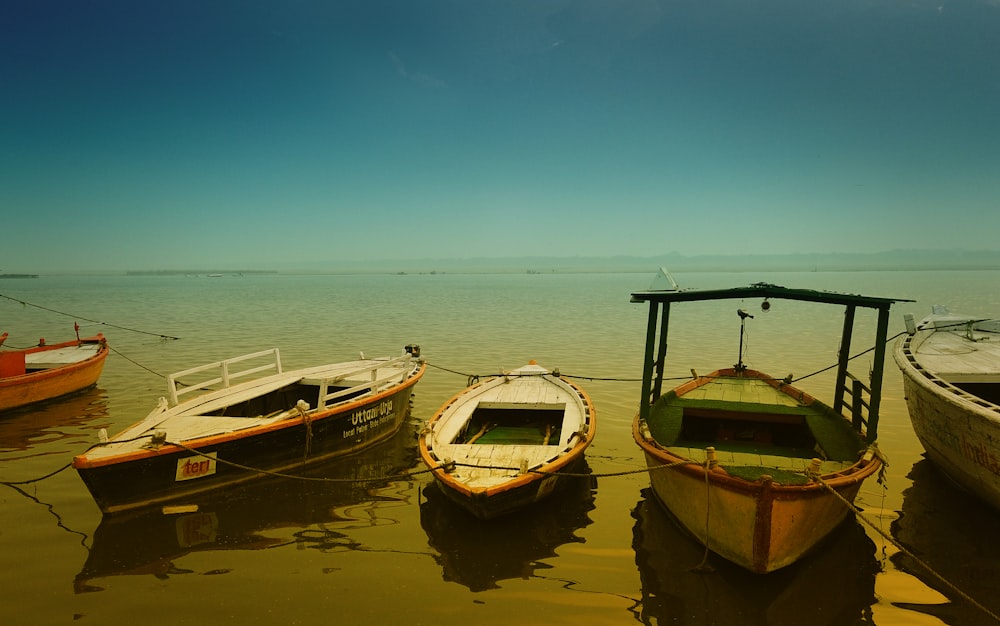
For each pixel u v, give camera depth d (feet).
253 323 137.80
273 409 47.44
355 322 140.67
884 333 32.42
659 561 27.99
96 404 57.93
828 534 28.63
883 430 48.52
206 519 32.32
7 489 36.06
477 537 30.45
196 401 41.60
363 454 44.01
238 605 24.29
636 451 44.55
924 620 23.56
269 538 30.27
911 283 424.87
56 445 44.93
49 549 28.68
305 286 455.63
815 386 66.23
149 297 272.51
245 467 33.63
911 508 33.88
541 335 113.80
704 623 23.31
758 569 25.44
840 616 23.79
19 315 162.09
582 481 38.65
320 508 34.09
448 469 31.35
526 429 45.21
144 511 32.17
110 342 101.71
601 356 87.66
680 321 144.25
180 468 33.06
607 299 247.50
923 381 35.40
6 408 53.47
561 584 26.04
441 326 131.13
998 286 355.36
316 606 24.27
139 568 27.12
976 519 32.45
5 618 23.16
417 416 54.54
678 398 42.19
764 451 35.09
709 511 27.22
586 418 40.37
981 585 26.04
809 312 171.12
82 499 34.60
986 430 29.81
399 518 32.89
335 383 48.83
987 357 42.19
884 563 27.91
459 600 24.76
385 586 25.81
